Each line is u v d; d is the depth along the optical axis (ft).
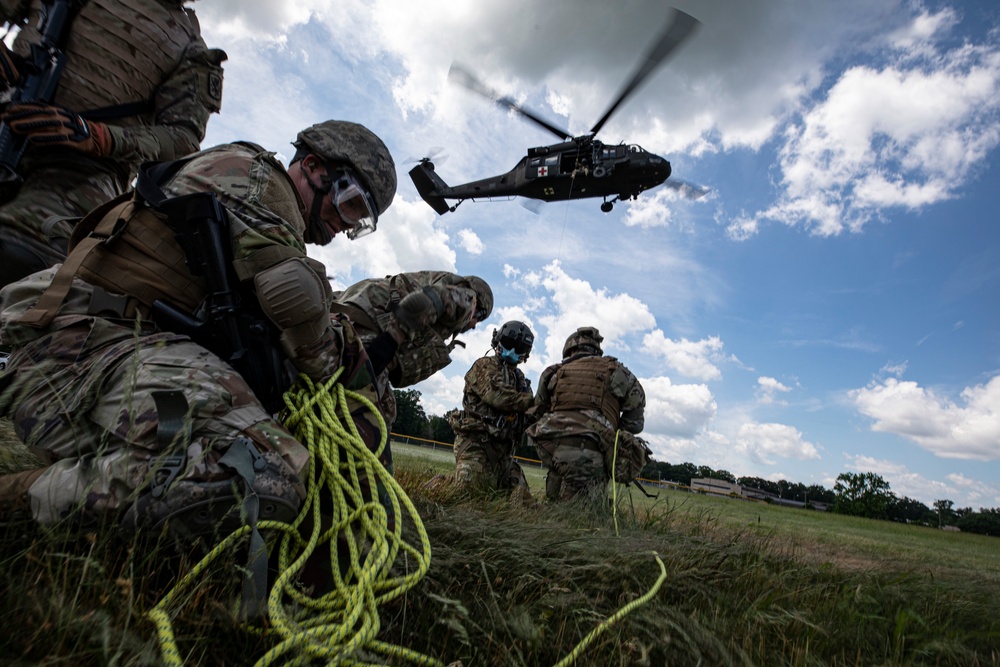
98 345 4.13
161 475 3.59
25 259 6.39
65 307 4.23
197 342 4.51
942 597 7.16
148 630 3.12
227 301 4.43
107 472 3.62
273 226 4.63
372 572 3.84
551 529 6.99
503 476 15.37
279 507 3.88
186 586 3.59
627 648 4.13
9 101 6.39
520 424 15.35
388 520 5.14
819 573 7.76
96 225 4.70
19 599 2.94
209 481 3.66
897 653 5.27
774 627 5.27
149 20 7.09
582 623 4.63
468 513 7.54
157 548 3.59
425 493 10.43
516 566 5.42
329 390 5.11
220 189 4.58
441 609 4.26
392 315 5.95
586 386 14.46
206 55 7.70
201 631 3.33
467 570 5.18
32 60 6.47
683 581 5.96
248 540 3.77
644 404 15.44
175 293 4.44
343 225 6.02
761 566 7.25
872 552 12.69
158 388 3.89
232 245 4.46
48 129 6.20
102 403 3.92
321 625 3.59
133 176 7.48
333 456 4.72
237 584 3.77
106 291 4.30
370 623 3.51
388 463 5.59
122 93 7.02
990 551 22.56
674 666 4.12
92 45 6.81
